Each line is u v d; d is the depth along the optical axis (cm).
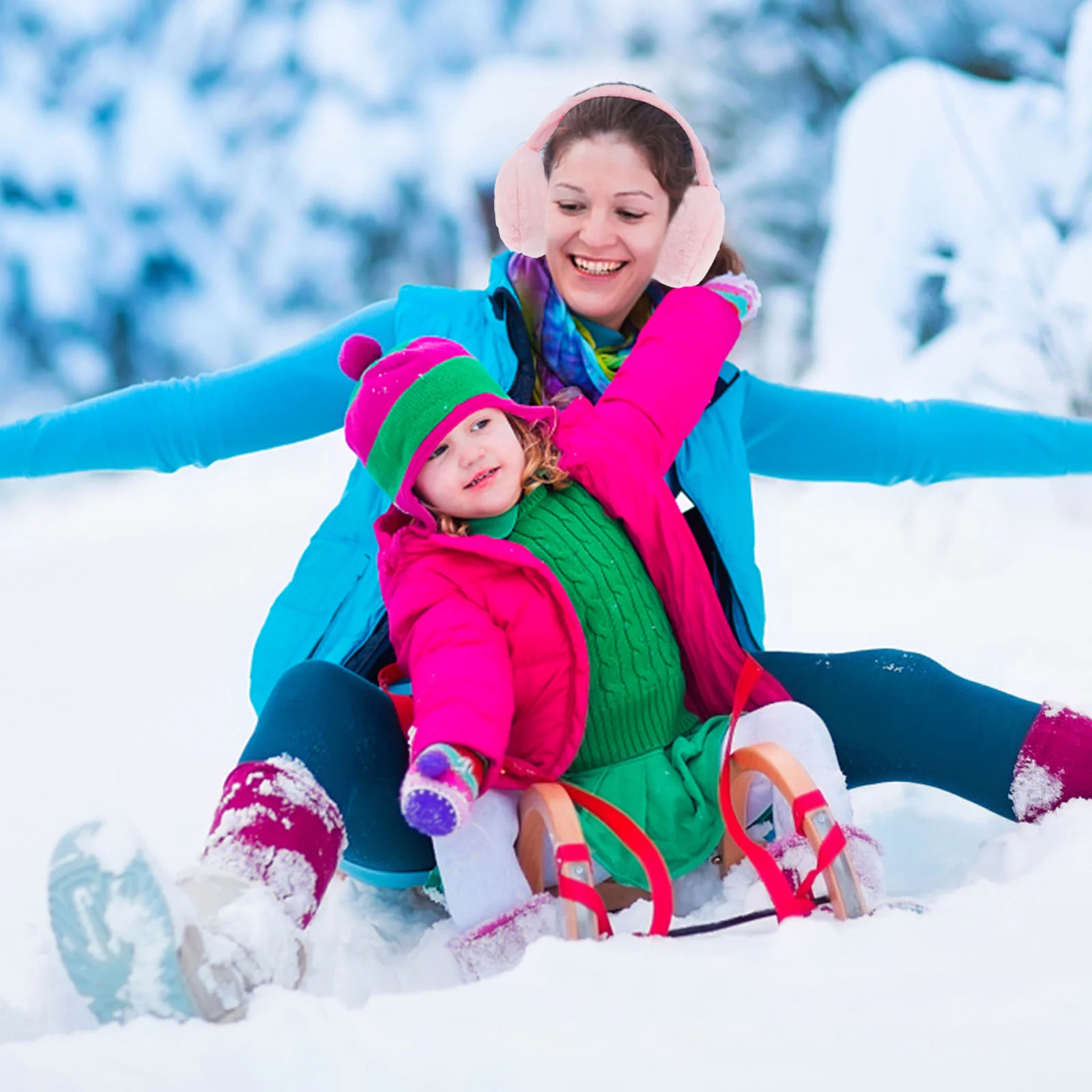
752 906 315
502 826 312
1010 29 1411
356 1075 213
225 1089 211
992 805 357
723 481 417
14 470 423
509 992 238
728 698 370
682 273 434
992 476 465
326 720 323
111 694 678
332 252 1589
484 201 1571
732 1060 212
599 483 369
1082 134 1254
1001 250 1233
